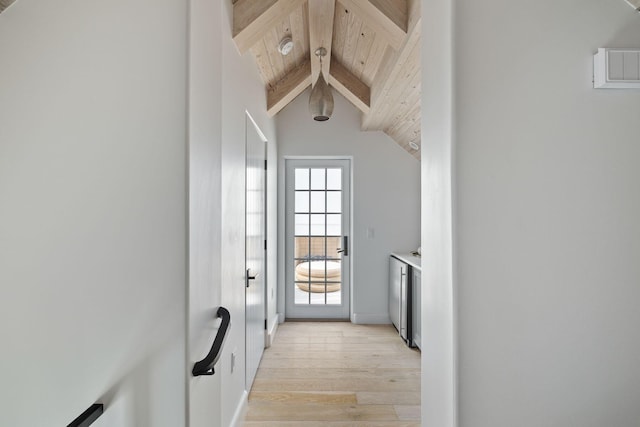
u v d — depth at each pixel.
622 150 1.19
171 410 1.00
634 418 1.18
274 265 3.91
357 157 4.16
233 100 2.02
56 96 1.01
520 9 1.18
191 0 1.03
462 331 1.17
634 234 1.19
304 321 4.25
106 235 1.01
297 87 3.39
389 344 3.47
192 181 1.04
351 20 2.52
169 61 1.03
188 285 1.01
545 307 1.18
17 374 1.00
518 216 1.18
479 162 1.17
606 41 1.18
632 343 1.18
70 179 1.01
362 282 4.16
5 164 1.00
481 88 1.18
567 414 1.18
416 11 1.83
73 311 1.00
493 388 1.17
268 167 3.41
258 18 2.00
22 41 1.00
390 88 2.74
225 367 1.89
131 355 1.00
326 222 4.32
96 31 1.02
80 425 0.90
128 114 1.02
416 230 4.15
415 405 2.38
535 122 1.18
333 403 2.40
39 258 1.00
